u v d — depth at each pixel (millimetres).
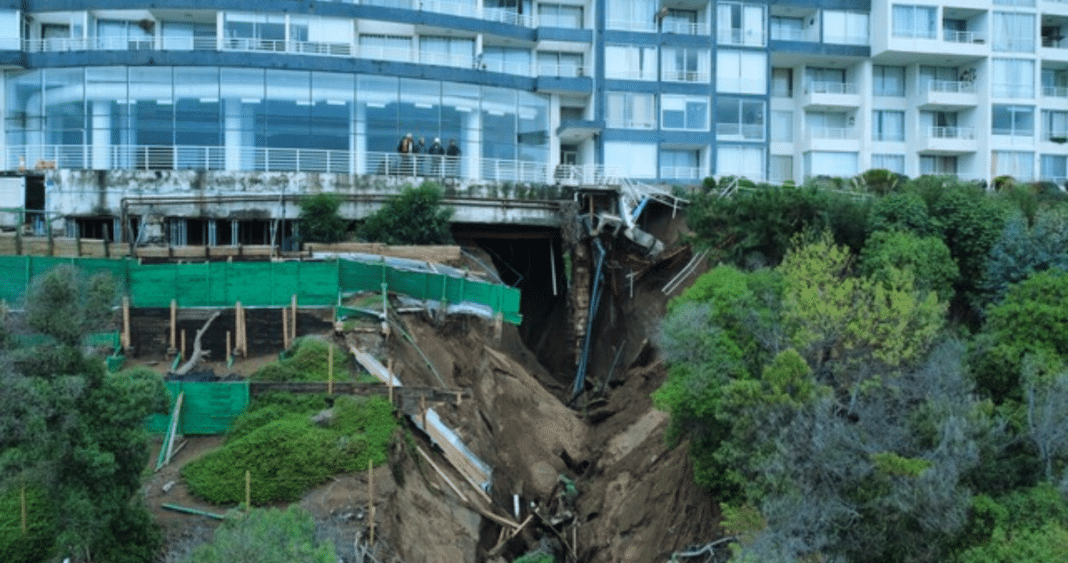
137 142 43812
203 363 32500
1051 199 44750
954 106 56062
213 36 47094
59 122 44188
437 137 46406
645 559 31000
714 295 30797
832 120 56750
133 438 23281
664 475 32656
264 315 32906
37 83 44500
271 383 29953
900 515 25219
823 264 30719
